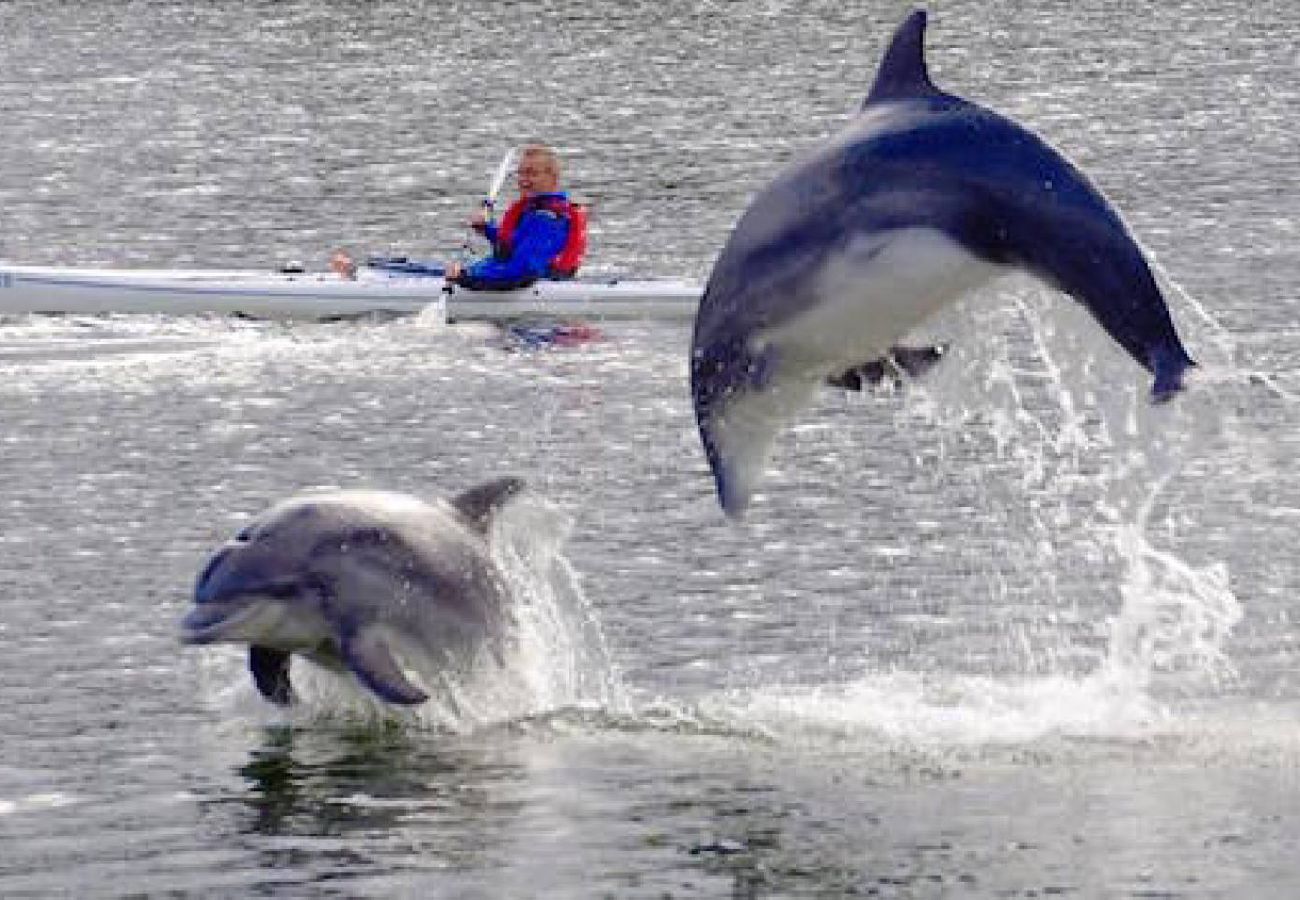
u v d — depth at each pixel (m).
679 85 114.00
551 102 109.25
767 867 26.36
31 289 64.75
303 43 134.12
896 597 37.78
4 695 33.28
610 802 28.56
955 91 109.50
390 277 65.75
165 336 61.53
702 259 72.69
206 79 119.81
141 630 36.34
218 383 55.09
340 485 45.62
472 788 29.20
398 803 28.70
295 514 31.89
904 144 26.92
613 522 42.41
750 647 35.25
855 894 25.53
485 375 55.97
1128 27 129.88
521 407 52.22
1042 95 106.88
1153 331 26.27
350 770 29.98
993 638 35.62
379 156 95.19
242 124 104.31
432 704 32.06
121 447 48.59
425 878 26.30
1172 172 84.50
